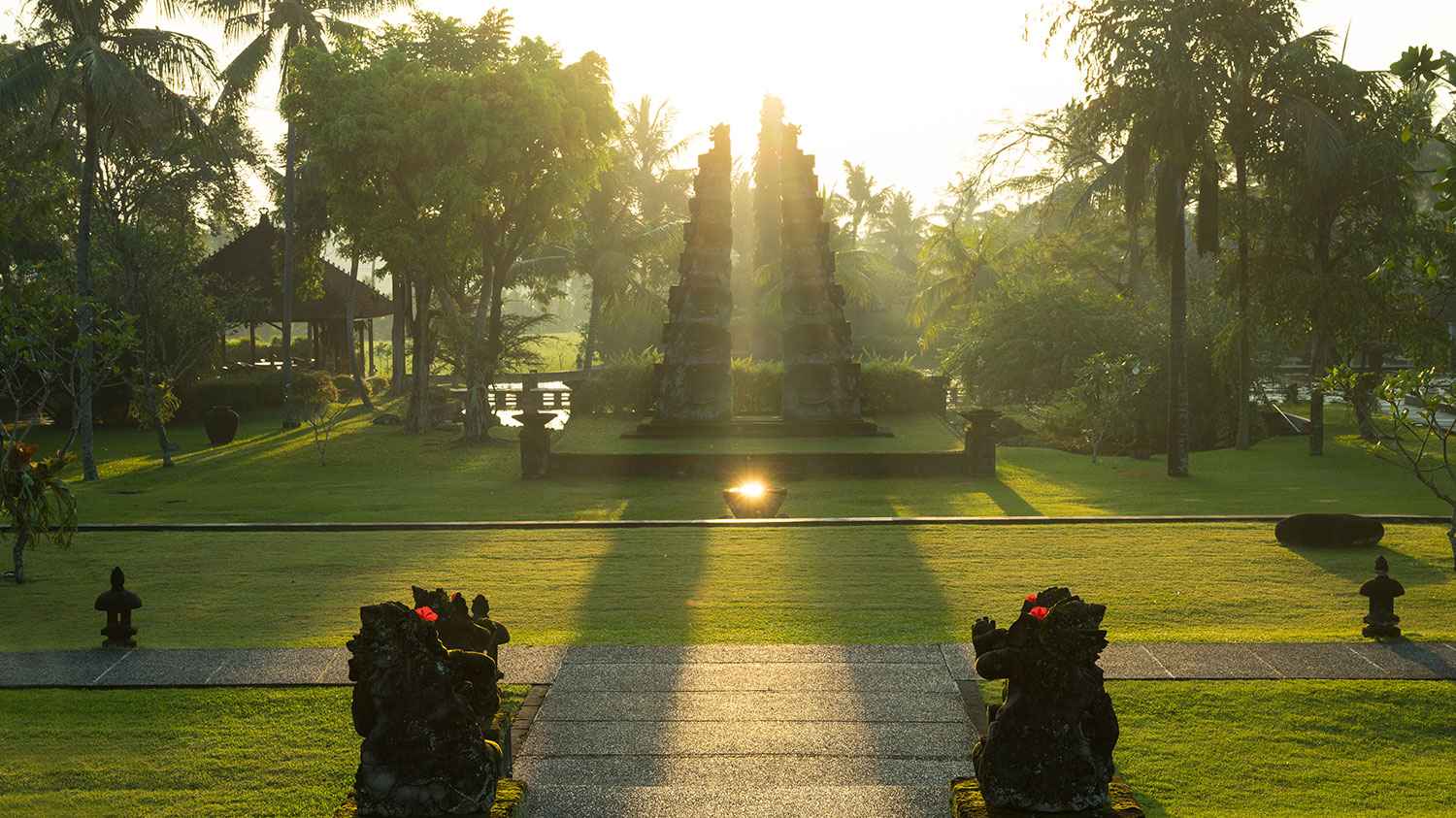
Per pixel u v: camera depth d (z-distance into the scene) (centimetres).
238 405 5506
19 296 1967
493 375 4712
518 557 1867
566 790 827
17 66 3244
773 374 4688
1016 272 6272
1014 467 3662
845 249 8188
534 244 4875
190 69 3409
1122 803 714
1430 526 2081
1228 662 1190
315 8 4884
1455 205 1173
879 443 3769
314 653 1240
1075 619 704
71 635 1398
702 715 1048
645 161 7869
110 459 4047
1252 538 1988
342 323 7038
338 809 719
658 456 3456
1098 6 3259
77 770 923
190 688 1129
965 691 1117
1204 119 3238
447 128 4212
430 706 712
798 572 1731
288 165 4984
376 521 2644
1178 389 3378
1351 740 993
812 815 784
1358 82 3547
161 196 5566
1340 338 3856
